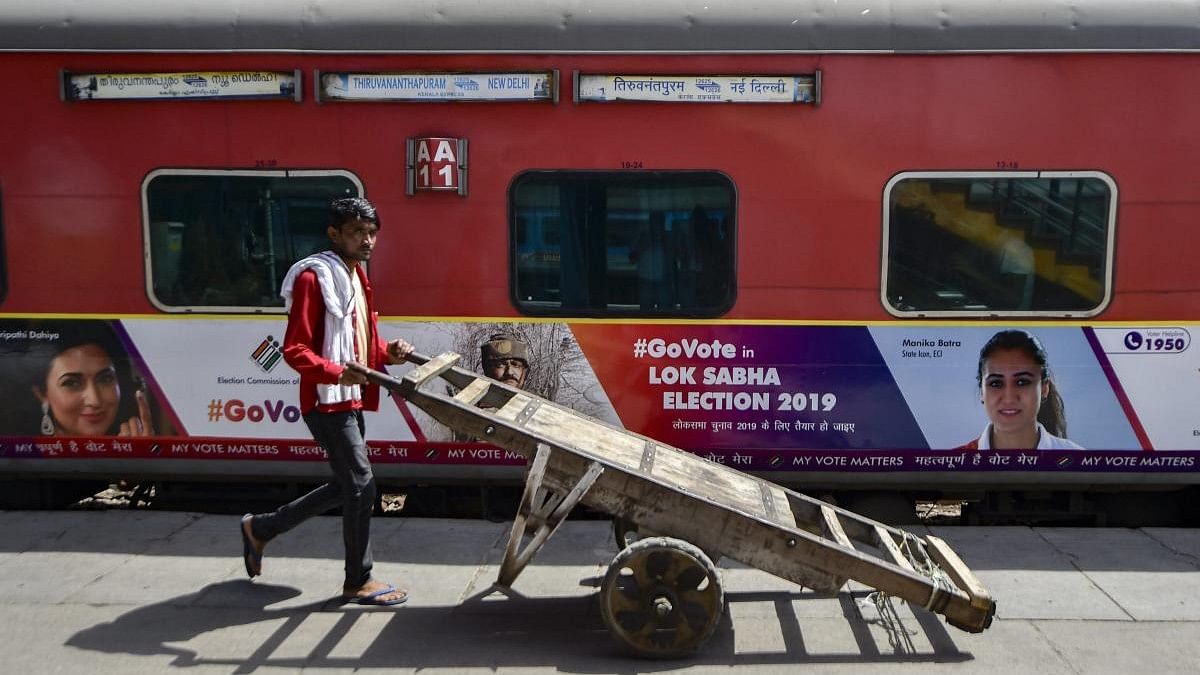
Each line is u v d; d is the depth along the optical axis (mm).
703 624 4031
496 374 5625
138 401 5734
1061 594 4781
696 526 4062
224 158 5590
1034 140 5398
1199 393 5496
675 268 5559
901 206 5461
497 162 5527
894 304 5508
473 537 5551
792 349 5531
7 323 5730
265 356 5660
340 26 5492
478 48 5445
